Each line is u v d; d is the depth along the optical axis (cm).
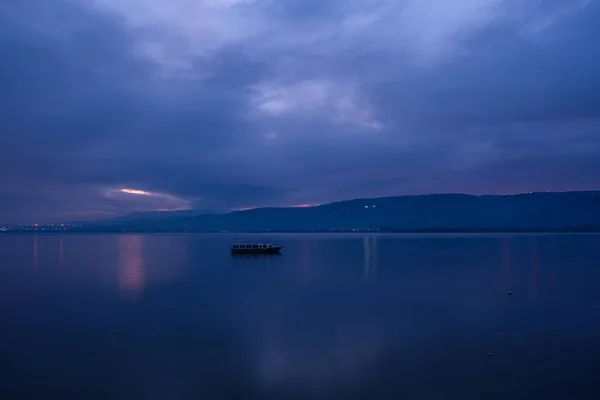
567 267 5584
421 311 2795
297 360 1842
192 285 4097
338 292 3619
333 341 2117
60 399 1488
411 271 5219
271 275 4922
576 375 1670
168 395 1516
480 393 1523
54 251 10100
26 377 1677
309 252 9188
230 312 2788
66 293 3631
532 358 1859
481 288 3797
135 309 2912
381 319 2575
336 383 1605
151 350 1992
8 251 10056
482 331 2298
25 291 3750
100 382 1619
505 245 11469
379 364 1794
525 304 3030
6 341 2152
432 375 1673
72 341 2141
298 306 2988
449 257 7394
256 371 1720
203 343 2094
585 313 2722
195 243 15525
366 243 13925
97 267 5991
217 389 1555
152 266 6153
